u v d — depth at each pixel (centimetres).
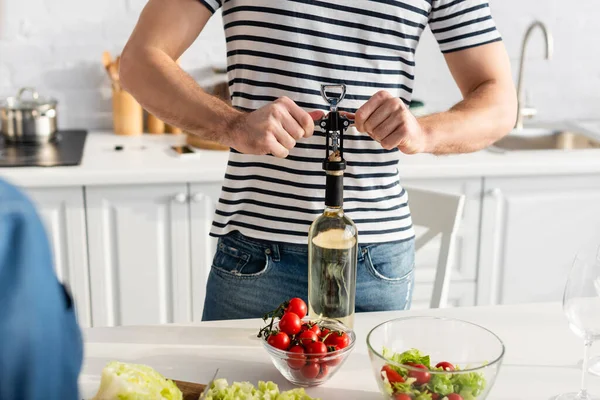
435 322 111
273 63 148
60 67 295
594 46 325
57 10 289
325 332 113
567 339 129
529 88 326
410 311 140
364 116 129
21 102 269
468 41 159
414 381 96
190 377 113
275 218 151
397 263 157
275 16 146
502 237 270
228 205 155
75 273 248
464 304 275
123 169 240
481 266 271
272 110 128
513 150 274
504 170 259
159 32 149
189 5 150
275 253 152
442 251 178
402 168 252
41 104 268
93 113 302
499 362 97
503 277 274
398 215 157
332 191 115
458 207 176
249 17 148
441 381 95
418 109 298
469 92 165
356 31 149
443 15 158
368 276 154
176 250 252
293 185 149
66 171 237
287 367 109
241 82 152
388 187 155
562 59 324
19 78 293
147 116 300
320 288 120
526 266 275
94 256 247
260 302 156
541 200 269
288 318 112
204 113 139
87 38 294
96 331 129
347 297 120
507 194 266
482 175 259
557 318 138
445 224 178
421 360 105
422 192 183
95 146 274
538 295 279
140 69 146
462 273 271
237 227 155
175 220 249
